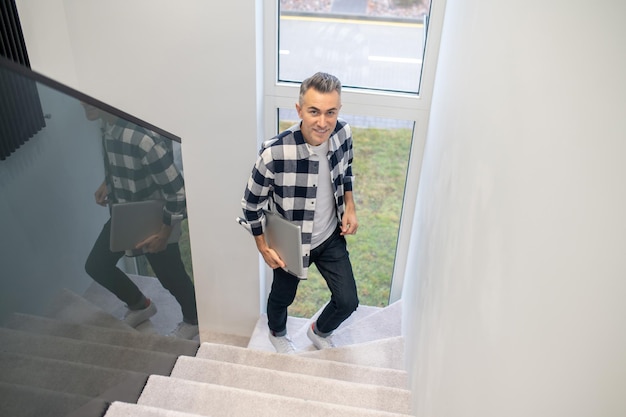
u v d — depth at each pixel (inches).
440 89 89.2
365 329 119.6
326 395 75.2
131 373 61.1
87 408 50.2
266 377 76.2
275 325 101.8
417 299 88.0
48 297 41.5
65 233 43.0
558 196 26.7
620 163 20.2
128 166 53.7
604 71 22.9
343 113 110.0
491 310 37.7
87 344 49.1
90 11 96.2
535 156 31.6
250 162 109.7
